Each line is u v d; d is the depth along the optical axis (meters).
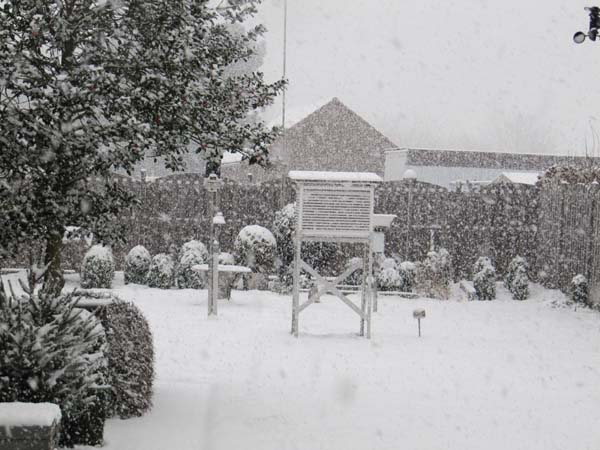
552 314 18.81
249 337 14.16
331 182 14.48
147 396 8.23
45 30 7.22
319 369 11.43
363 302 14.78
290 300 20.09
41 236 7.64
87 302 7.52
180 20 7.45
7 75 6.72
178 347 12.87
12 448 5.03
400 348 13.51
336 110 37.56
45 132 6.80
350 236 14.58
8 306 6.43
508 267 23.02
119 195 8.27
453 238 24.30
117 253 24.09
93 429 6.84
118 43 7.68
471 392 10.07
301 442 7.50
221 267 19.50
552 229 22.61
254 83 8.88
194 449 6.97
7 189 6.93
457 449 7.43
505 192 24.14
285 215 21.89
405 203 24.31
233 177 35.34
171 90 7.39
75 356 6.30
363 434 7.87
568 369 11.88
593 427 8.34
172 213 23.94
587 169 21.47
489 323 17.05
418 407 9.15
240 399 9.23
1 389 6.01
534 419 8.67
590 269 20.16
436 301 21.12
